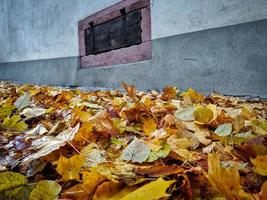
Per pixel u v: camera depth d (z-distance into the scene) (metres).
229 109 1.97
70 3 6.33
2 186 0.69
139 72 4.67
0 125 1.51
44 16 7.25
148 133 1.41
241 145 1.08
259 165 0.87
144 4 4.52
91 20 5.80
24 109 2.02
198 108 1.55
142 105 1.77
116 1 5.10
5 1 8.93
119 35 5.19
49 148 0.96
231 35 3.29
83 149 1.08
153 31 4.35
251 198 0.71
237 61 3.26
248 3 3.09
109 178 0.72
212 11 3.47
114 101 2.37
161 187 0.64
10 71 9.13
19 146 1.14
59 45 6.84
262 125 1.42
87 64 6.10
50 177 0.87
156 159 0.95
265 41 2.97
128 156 0.96
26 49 8.18
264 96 3.01
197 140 1.22
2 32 9.28
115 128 1.36
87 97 2.90
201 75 3.69
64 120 1.63
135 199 0.63
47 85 7.36
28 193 0.70
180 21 3.90
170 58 4.09
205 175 0.77
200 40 3.65
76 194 0.71
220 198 0.71
